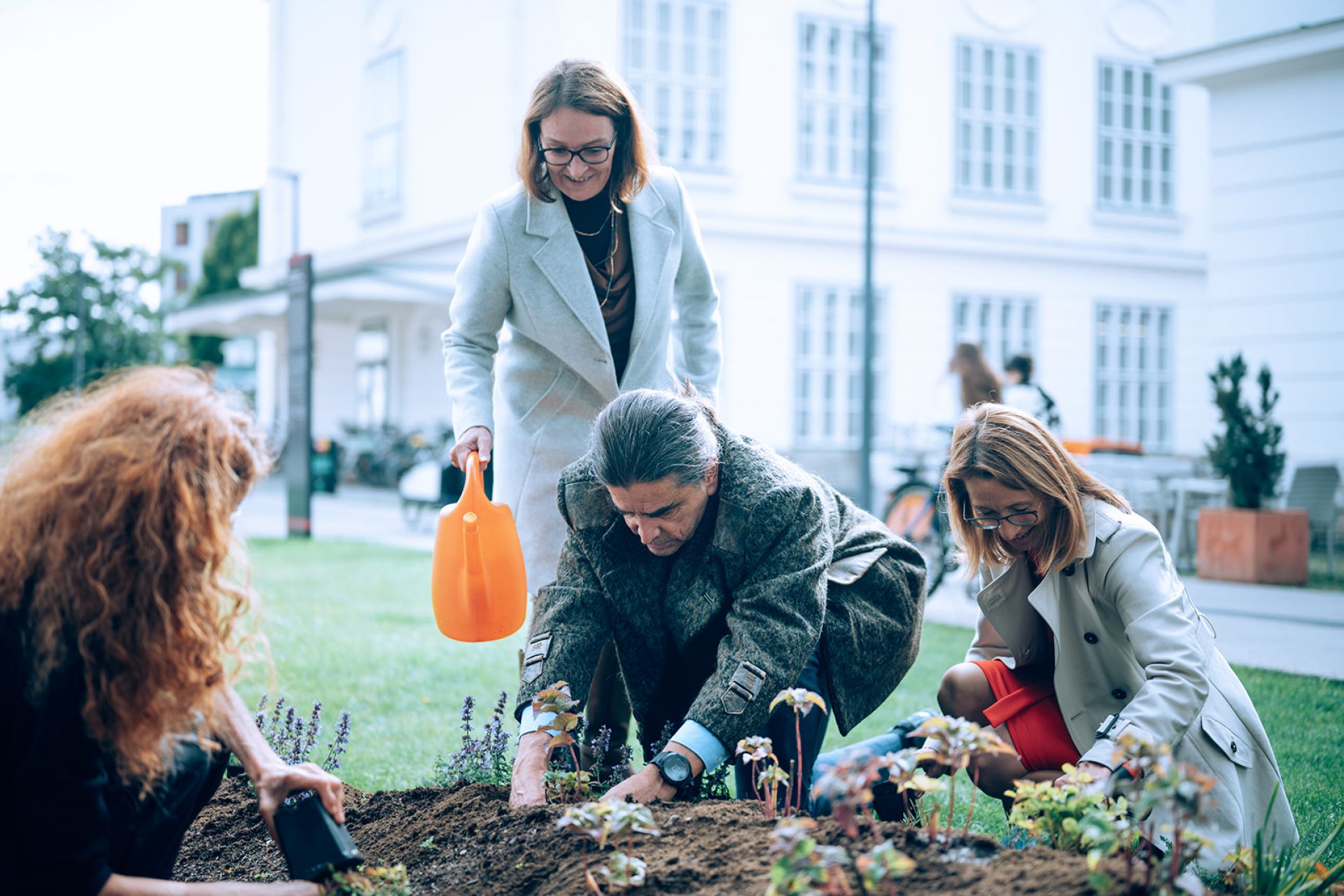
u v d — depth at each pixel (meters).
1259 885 1.88
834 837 1.72
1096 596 2.42
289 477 11.59
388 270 16.00
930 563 7.93
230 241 30.53
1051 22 16.86
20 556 1.53
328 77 20.61
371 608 6.72
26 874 1.59
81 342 22.70
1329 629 6.19
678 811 2.01
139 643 1.51
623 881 1.66
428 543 10.97
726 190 15.12
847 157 15.85
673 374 3.22
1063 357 17.16
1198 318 18.00
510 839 2.04
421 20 17.78
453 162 17.05
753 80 15.26
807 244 15.59
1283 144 10.73
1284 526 8.34
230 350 29.30
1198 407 18.02
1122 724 2.16
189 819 1.88
